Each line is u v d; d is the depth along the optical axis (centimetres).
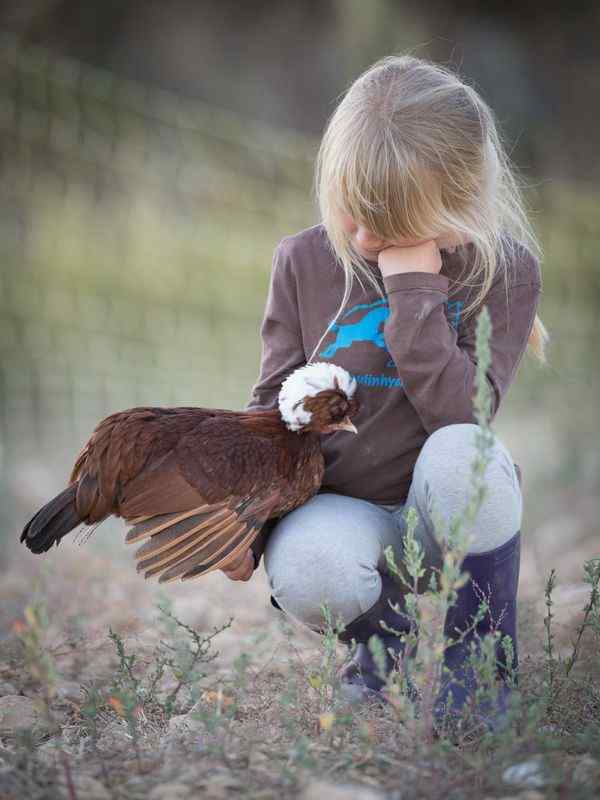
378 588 371
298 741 324
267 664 423
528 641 455
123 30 1884
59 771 326
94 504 362
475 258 386
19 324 1195
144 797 306
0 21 1728
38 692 427
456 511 353
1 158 1301
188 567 346
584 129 1956
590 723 356
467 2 1958
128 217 1341
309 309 401
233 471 350
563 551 684
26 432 1000
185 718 370
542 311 1177
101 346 1193
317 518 372
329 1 1927
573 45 2009
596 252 1238
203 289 1295
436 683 338
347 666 404
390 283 369
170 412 366
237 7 1934
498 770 304
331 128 379
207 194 1352
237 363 1216
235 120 1542
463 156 365
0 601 561
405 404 390
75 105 1319
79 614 506
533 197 1277
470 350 388
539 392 1073
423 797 300
